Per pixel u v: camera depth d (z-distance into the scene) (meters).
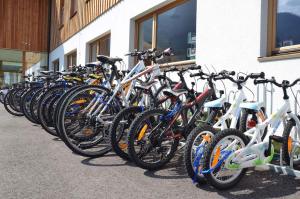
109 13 8.85
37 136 5.20
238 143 2.86
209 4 5.07
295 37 3.99
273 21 4.25
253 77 3.29
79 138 3.90
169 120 3.32
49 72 6.61
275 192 2.80
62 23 14.20
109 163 3.66
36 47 16.33
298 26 3.94
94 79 4.68
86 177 3.15
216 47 4.93
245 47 4.42
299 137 3.26
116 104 3.96
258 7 4.23
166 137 3.33
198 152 2.88
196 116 3.44
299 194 2.75
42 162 3.65
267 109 4.10
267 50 4.25
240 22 4.49
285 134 3.19
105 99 3.92
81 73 5.44
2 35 15.55
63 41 13.88
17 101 7.79
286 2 4.11
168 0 6.13
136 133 3.27
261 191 2.82
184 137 3.43
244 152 2.82
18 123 6.62
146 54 4.17
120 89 3.98
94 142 3.95
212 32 5.01
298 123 3.23
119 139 3.60
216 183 2.78
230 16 4.66
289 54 3.85
